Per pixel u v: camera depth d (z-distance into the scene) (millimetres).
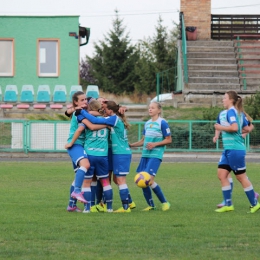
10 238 16531
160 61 131750
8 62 76938
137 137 56812
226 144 21812
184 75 70812
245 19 81625
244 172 21891
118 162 22047
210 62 73500
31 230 17688
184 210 22531
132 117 67688
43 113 68312
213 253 14789
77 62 76875
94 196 22422
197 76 71750
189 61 73562
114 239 16391
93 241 16141
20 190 29531
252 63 74062
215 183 33562
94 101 22062
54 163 48438
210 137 56844
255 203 21797
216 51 75562
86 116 21328
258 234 17188
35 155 56000
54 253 14727
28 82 76750
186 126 56938
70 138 21766
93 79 144500
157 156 22516
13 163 48156
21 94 70875
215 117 60188
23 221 19328
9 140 56125
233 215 21000
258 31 81562
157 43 132375
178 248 15320
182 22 75875
